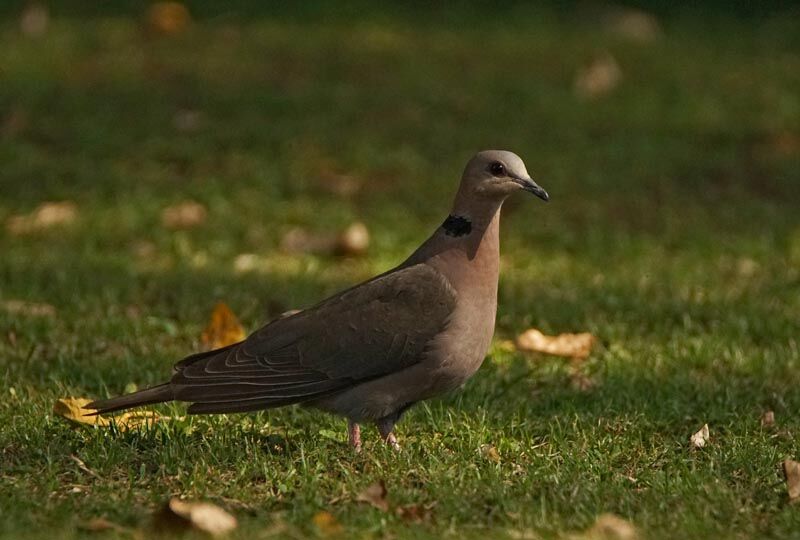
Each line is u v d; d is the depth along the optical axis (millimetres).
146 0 24375
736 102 20062
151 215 15766
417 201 16500
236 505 8250
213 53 21625
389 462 8906
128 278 13516
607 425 9828
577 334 12102
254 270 14234
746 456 9039
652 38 23266
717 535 7836
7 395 10273
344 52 21812
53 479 8508
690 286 13750
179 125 18656
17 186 16547
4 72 20484
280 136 18250
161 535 7707
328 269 14508
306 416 10094
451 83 20516
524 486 8531
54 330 11922
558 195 16781
